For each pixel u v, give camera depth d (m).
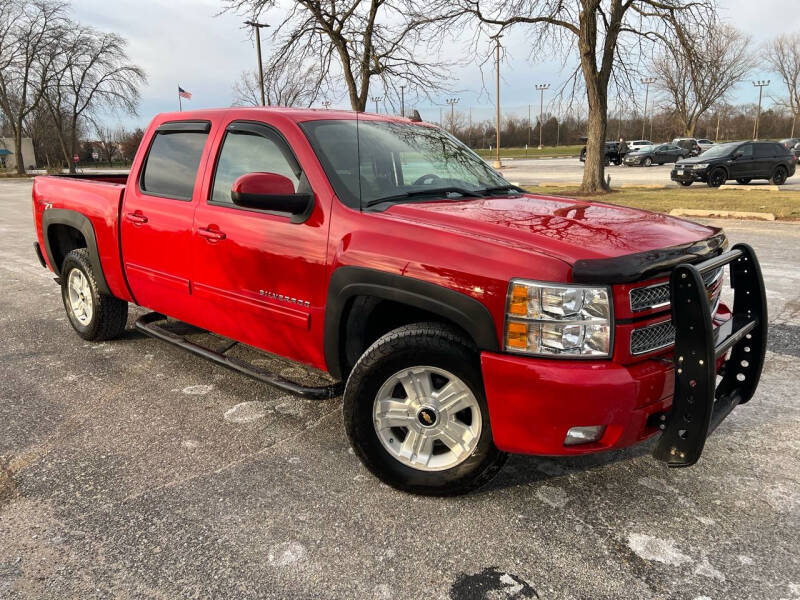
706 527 2.59
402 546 2.48
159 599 2.18
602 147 19.20
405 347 2.67
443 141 4.00
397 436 2.93
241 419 3.65
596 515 2.69
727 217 12.53
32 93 49.53
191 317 3.96
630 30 17.72
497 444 2.55
